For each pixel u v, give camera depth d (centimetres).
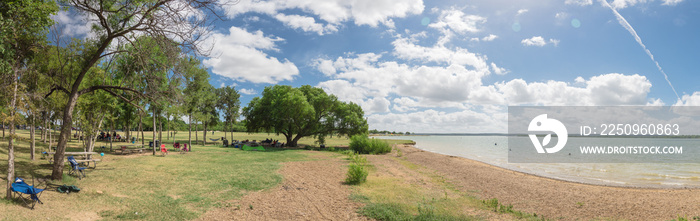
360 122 4834
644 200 1396
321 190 1359
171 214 934
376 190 1393
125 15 1305
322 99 4797
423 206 1134
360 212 1039
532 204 1295
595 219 1074
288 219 954
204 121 4259
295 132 5012
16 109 1009
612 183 1988
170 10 1162
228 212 992
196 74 2577
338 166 2234
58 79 1608
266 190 1316
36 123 1794
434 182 1742
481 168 2558
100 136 4381
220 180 1477
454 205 1201
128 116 3828
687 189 1741
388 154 3806
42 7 1234
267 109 4944
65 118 1289
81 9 1222
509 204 1284
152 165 1866
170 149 3222
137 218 880
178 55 1334
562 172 2583
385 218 973
